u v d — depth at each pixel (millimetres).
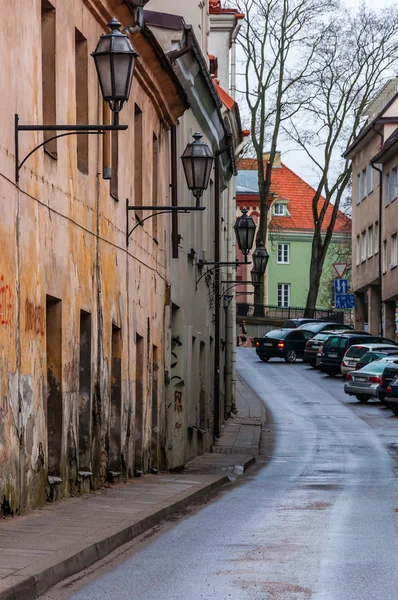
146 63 34625
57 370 24500
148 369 37188
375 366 77875
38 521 20281
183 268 45219
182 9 53688
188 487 30719
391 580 15930
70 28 25234
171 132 41969
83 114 27188
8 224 20219
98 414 28281
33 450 22016
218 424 55875
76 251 25938
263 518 24609
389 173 102625
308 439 56812
